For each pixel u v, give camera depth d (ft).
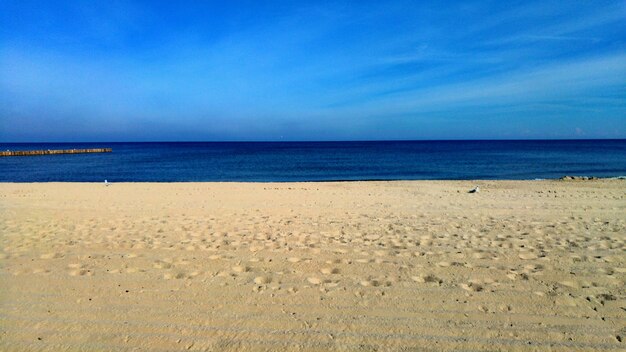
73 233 19.86
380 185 47.60
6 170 102.06
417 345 8.96
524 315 10.37
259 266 14.39
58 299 11.44
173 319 10.21
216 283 12.66
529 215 24.90
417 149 260.42
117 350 8.80
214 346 8.95
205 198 34.60
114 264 14.58
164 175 88.69
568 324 9.87
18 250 16.56
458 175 80.48
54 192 39.32
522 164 107.86
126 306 10.98
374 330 9.63
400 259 15.19
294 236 19.12
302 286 12.42
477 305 10.98
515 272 13.53
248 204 30.66
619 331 9.53
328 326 9.82
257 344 9.02
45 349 8.86
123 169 105.60
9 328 9.77
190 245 17.35
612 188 42.24
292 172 94.38
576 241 17.81
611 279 12.85
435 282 12.72
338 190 41.98
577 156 147.54
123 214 25.64
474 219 23.57
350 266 14.34
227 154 205.05
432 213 25.96
